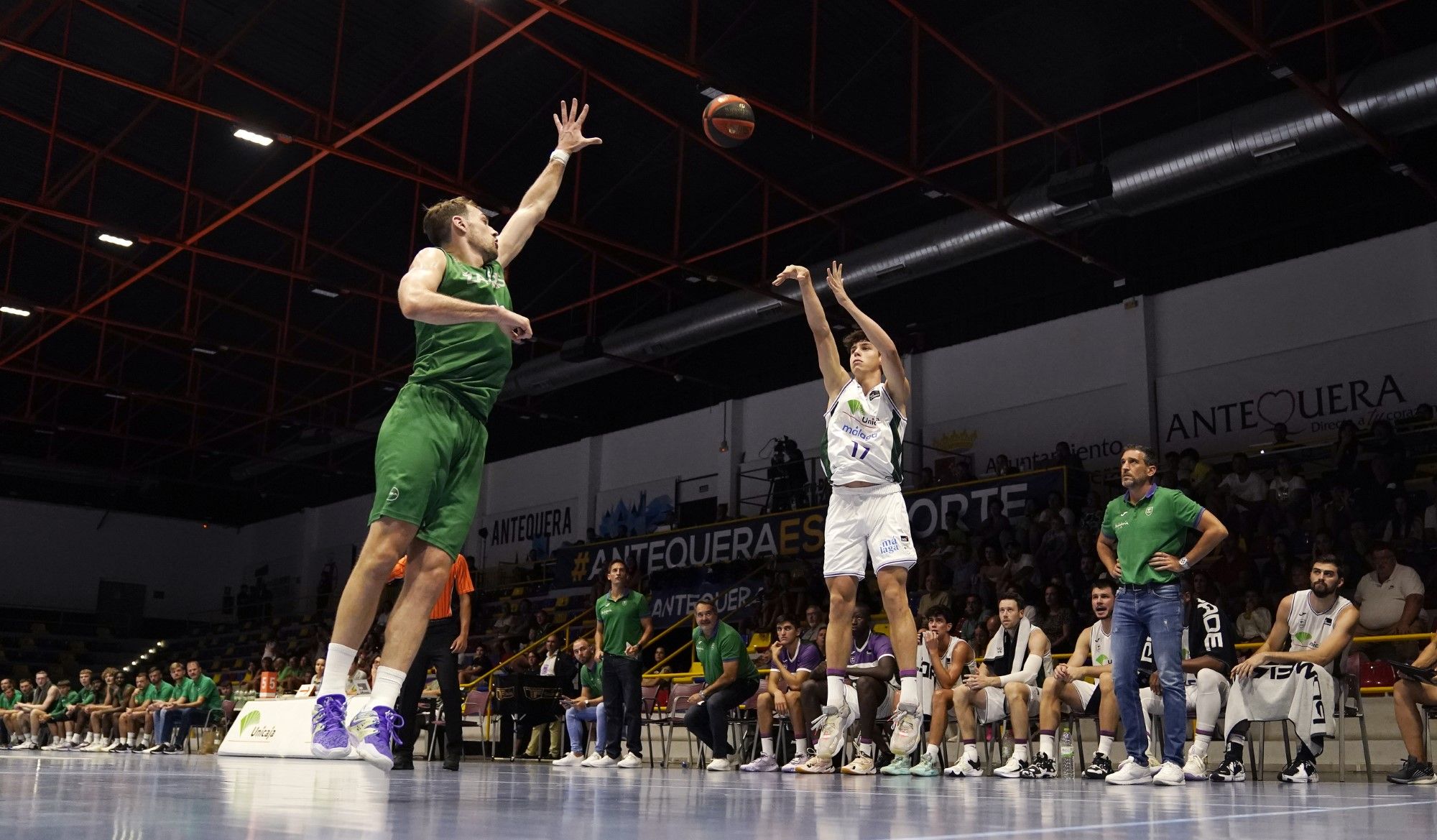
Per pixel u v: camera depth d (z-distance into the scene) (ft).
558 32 50.06
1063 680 26.22
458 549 11.48
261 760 34.68
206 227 56.75
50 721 68.80
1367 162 55.21
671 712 40.96
